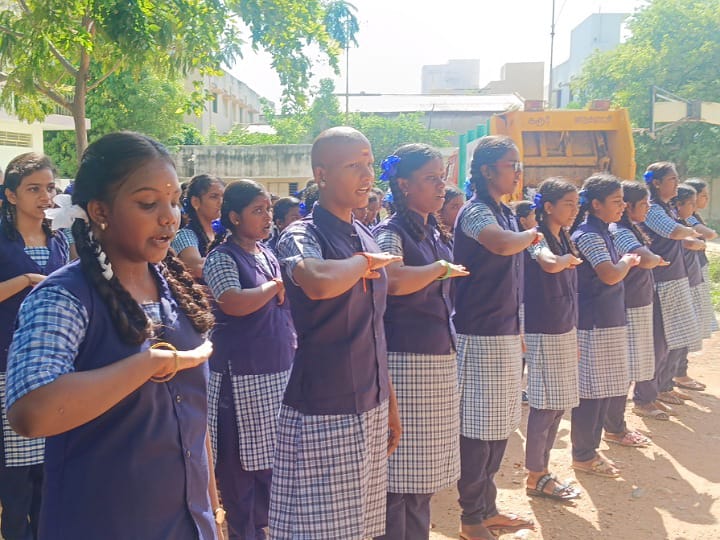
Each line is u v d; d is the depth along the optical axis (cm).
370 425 267
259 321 352
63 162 2180
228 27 814
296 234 260
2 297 327
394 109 3331
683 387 684
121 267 180
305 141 2847
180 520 180
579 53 4366
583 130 936
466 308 371
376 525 275
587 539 390
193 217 439
